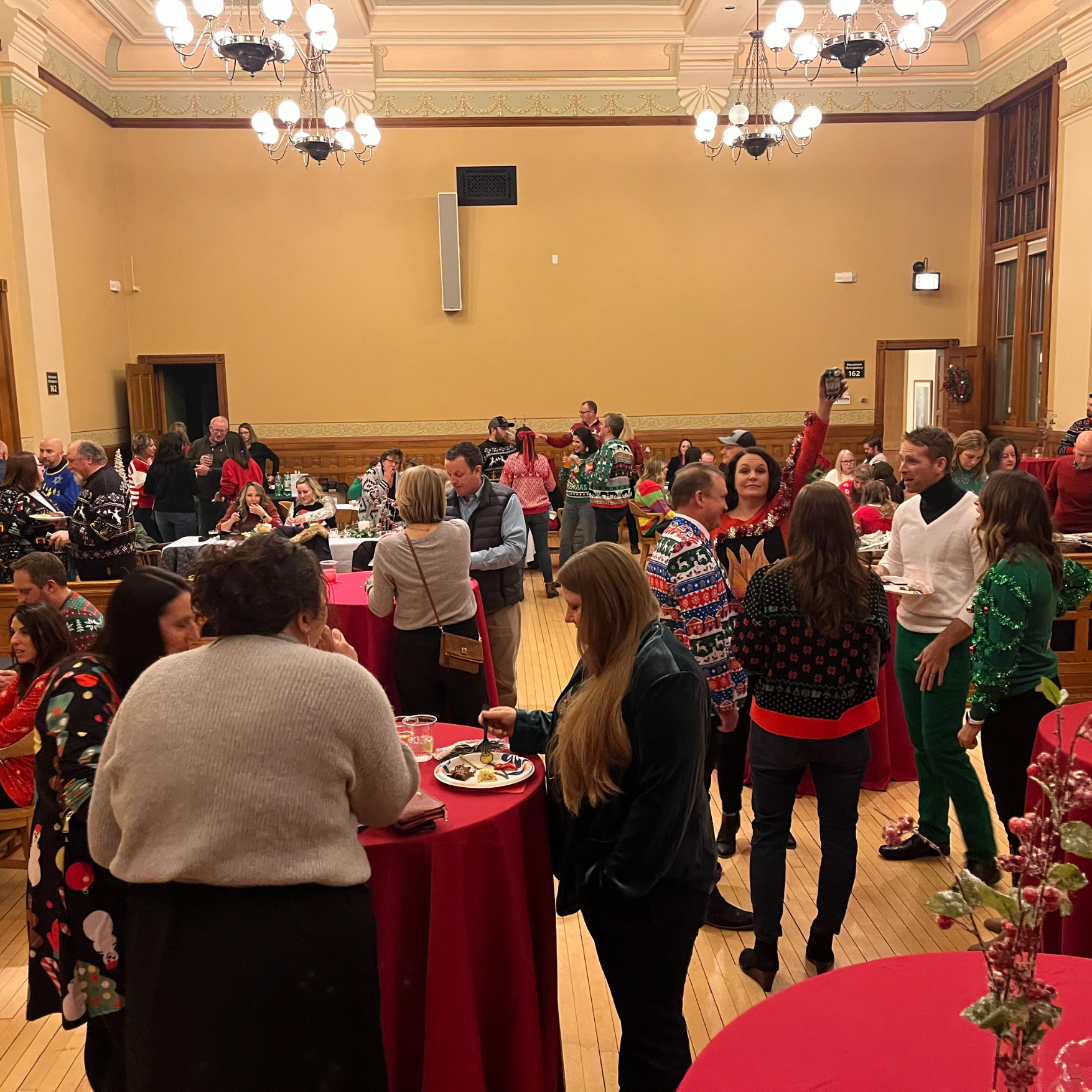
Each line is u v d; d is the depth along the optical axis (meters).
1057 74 10.45
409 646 3.83
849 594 2.59
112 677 2.01
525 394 12.35
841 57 6.75
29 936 2.02
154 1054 1.54
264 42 6.73
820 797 2.79
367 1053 1.60
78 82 10.59
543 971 2.25
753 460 3.41
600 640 2.01
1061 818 1.11
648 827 1.92
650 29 11.38
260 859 1.53
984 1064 1.33
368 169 11.91
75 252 10.45
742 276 12.31
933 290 12.32
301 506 7.65
